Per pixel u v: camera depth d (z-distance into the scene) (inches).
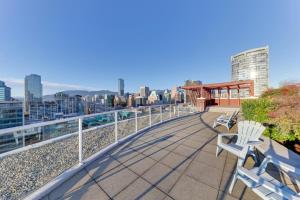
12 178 181.0
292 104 154.4
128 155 144.6
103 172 113.0
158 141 188.5
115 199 84.0
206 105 679.1
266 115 172.2
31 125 83.7
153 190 91.7
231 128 261.1
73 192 90.0
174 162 129.1
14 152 81.0
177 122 332.5
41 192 86.3
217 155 140.6
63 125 327.3
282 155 110.0
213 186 94.9
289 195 62.3
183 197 85.0
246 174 78.6
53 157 243.1
